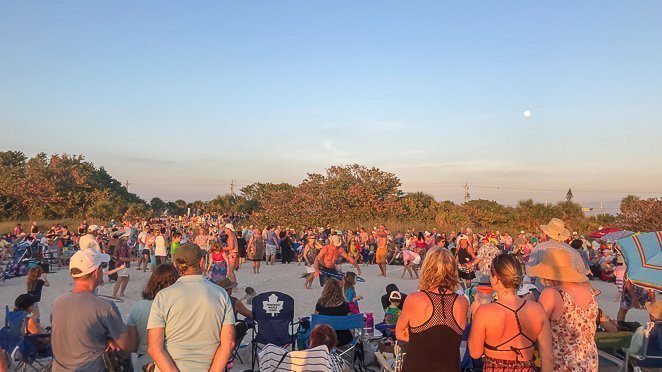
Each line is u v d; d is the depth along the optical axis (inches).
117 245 659.4
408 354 155.2
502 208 1849.2
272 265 892.6
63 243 830.5
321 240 924.0
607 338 250.2
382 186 1584.6
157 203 3134.8
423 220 1577.3
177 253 145.6
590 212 1855.3
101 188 2129.7
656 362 232.5
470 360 237.0
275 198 1551.4
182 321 136.8
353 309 323.3
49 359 282.5
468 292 335.9
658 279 234.4
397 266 931.3
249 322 304.8
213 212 2425.0
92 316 154.3
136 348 195.9
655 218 1258.0
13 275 698.8
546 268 171.9
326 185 1568.7
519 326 143.8
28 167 1904.5
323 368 201.0
